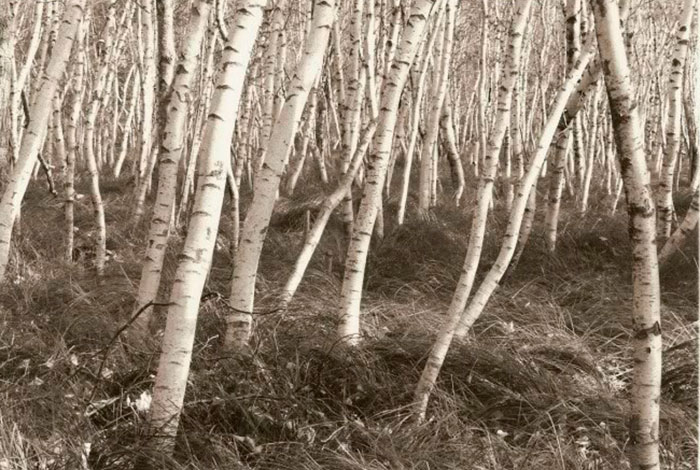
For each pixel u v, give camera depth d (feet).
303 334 19.33
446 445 14.99
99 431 14.52
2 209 22.99
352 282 19.22
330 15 17.93
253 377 16.83
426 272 27.94
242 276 18.07
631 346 21.49
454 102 71.56
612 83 10.80
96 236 29.73
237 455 14.30
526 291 25.90
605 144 59.93
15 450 13.60
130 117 57.41
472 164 59.00
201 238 13.79
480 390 17.35
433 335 19.79
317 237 22.62
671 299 26.13
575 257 29.91
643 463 11.32
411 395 16.97
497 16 58.18
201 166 13.73
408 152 36.83
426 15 18.65
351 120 29.96
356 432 15.25
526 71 62.64
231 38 13.76
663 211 32.73
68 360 17.63
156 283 20.06
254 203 18.06
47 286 23.13
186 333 13.96
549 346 20.47
